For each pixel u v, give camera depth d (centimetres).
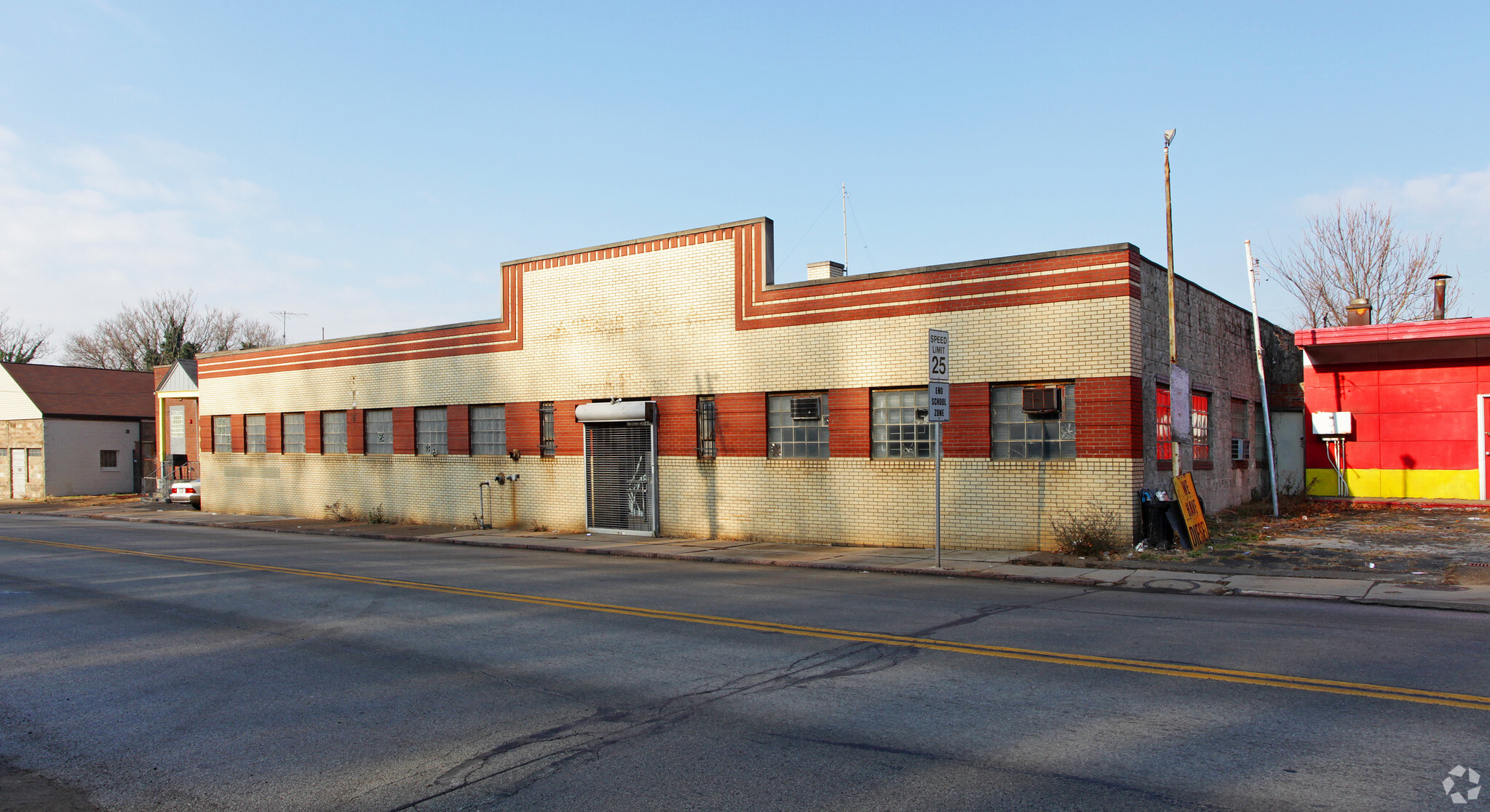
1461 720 600
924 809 477
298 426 3019
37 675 837
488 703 708
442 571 1548
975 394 1703
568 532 2278
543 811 491
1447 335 2038
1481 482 2088
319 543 2189
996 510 1680
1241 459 2255
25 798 538
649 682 758
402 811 497
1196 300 1975
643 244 2148
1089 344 1591
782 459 1933
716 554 1733
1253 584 1225
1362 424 2231
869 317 1822
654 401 2123
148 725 676
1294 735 579
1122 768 529
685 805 493
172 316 8069
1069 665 779
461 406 2522
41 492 4516
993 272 1689
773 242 1975
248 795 532
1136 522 1557
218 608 1177
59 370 4900
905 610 1086
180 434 4175
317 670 832
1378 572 1277
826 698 695
